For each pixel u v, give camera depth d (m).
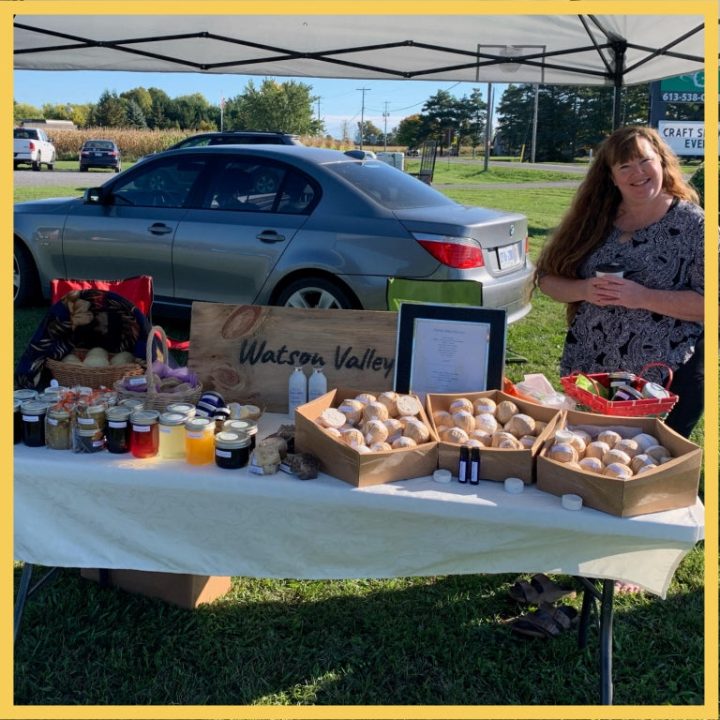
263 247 4.86
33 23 3.70
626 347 2.44
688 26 3.53
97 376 2.30
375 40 3.90
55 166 30.39
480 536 1.81
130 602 2.60
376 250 4.55
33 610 2.55
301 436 1.93
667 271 2.36
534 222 14.41
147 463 1.93
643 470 1.72
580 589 2.75
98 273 5.62
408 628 2.51
